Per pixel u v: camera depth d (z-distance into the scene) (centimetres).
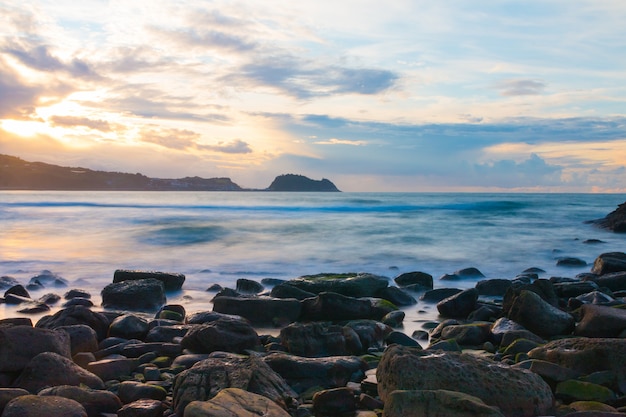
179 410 673
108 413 697
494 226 3916
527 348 970
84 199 8869
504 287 1706
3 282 1834
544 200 8375
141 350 968
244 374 713
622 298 1455
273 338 1089
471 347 1062
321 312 1330
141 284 1549
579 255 2644
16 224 3862
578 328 1130
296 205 6388
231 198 9706
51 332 859
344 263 2338
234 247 2773
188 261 2358
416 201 7412
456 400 592
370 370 867
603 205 6694
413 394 612
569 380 767
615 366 782
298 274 2095
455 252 2669
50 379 752
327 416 697
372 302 1401
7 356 796
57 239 3056
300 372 816
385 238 3158
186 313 1412
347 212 5234
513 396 673
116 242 2938
